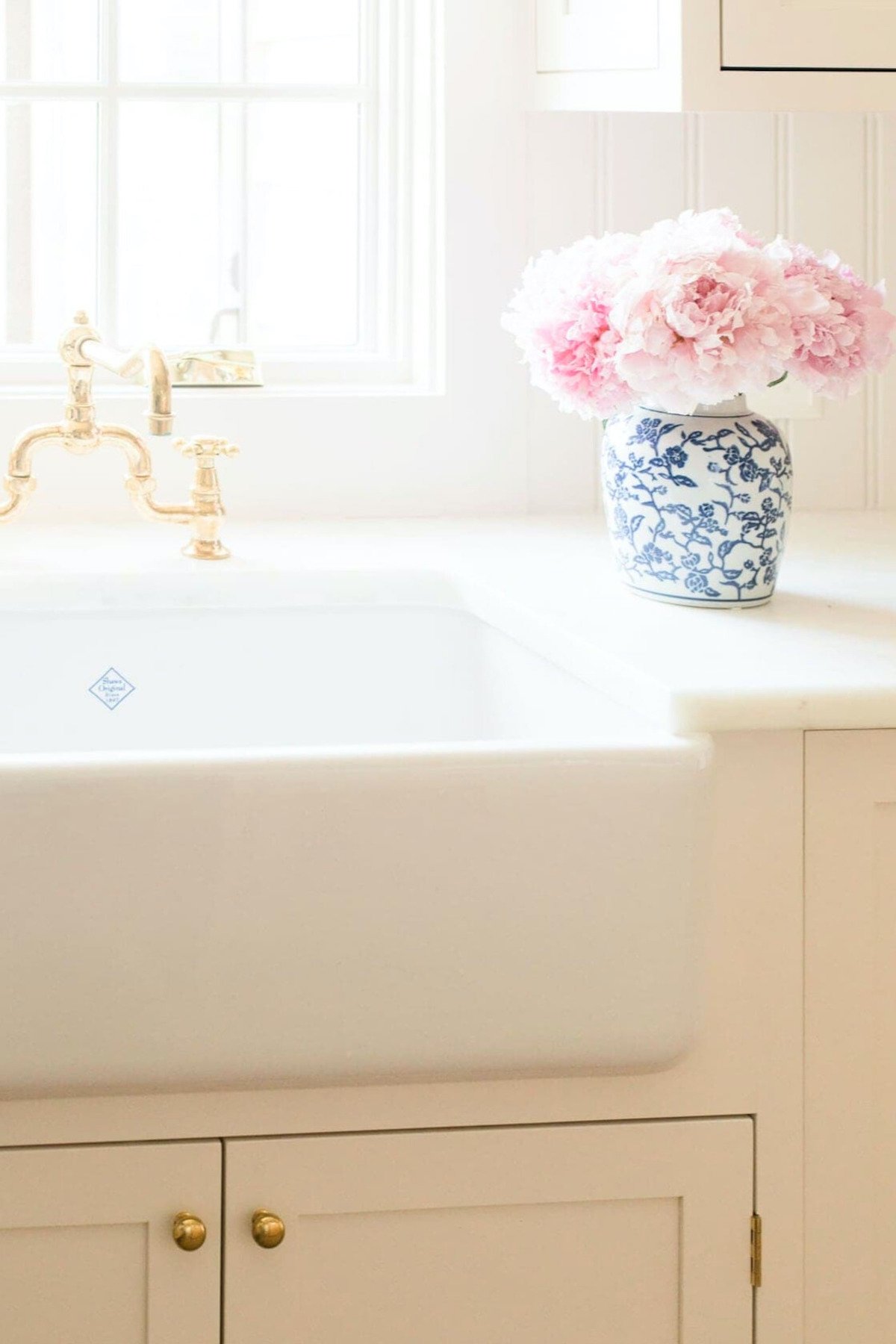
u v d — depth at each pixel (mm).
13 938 868
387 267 1771
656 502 1176
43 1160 917
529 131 1653
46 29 1734
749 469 1151
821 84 1317
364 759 885
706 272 1086
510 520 1672
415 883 897
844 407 1733
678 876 920
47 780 859
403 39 1730
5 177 1739
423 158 1706
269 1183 936
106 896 872
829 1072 984
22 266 1751
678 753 912
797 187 1692
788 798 968
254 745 1387
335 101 1751
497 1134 951
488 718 1340
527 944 913
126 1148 922
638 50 1372
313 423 1660
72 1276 931
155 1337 936
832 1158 987
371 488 1680
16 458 1419
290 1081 910
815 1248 988
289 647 1382
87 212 1753
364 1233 949
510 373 1683
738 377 1085
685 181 1679
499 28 1633
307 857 885
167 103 1739
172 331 1776
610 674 1021
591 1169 960
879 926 987
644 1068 942
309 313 1804
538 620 1152
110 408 1636
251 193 1771
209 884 879
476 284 1665
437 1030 912
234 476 1654
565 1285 968
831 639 1078
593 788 906
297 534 1566
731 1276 980
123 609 1346
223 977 888
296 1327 947
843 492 1749
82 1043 882
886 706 951
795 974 977
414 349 1770
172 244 1765
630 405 1171
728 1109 975
